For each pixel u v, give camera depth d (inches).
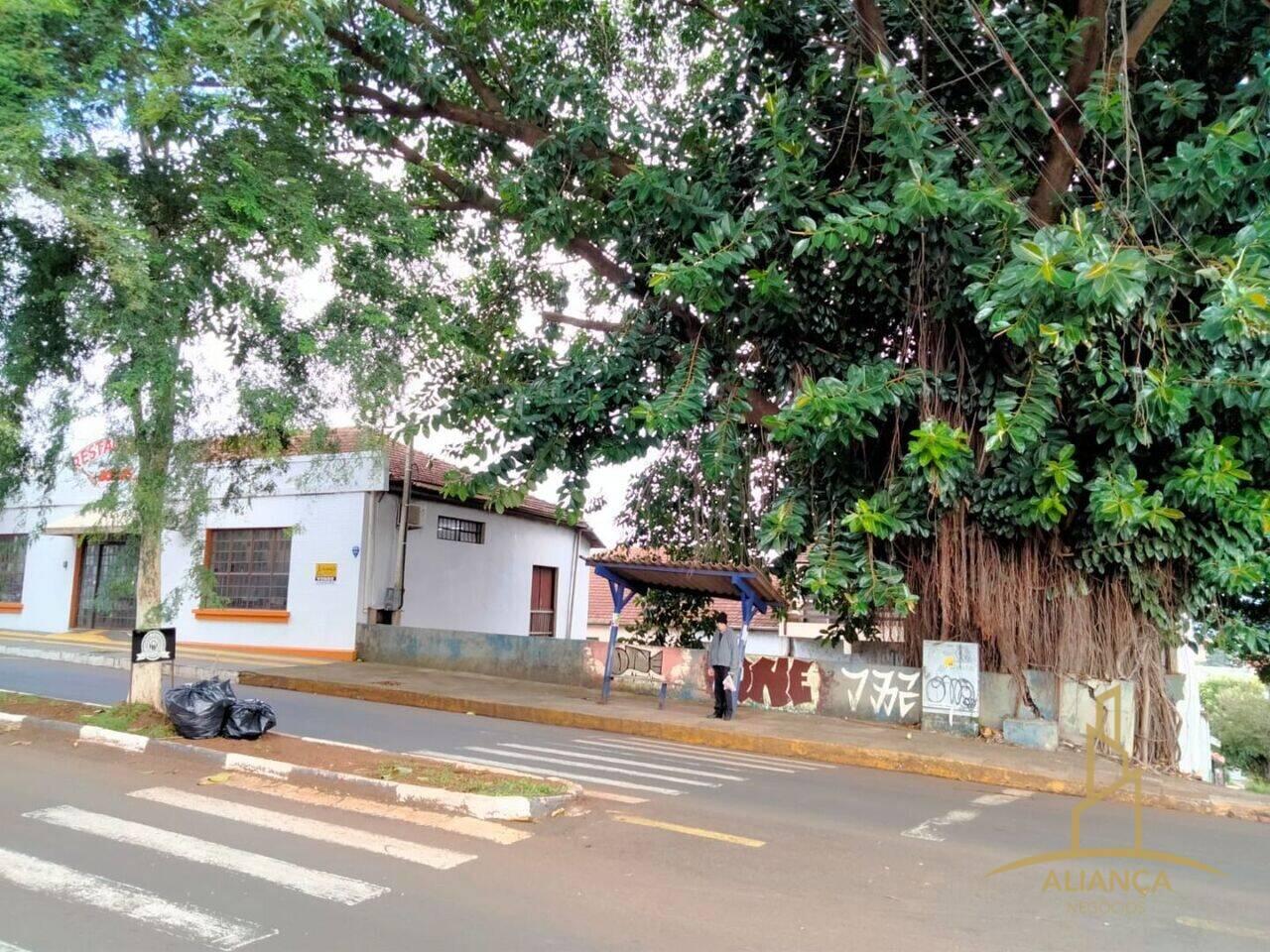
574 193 553.0
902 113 377.7
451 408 508.4
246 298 338.6
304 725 448.8
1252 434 397.7
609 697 584.1
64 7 293.4
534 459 495.5
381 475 754.2
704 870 230.7
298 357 358.0
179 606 390.0
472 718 528.4
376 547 783.1
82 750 353.7
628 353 506.3
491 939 179.0
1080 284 301.4
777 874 230.1
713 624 660.1
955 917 203.5
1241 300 300.4
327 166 385.1
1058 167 434.3
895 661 588.7
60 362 368.2
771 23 481.7
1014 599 481.1
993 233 394.6
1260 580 417.4
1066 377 413.7
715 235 421.4
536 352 597.0
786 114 446.6
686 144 524.4
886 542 495.8
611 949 176.2
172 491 354.3
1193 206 381.7
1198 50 450.3
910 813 318.7
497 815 272.2
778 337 492.1
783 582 555.8
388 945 174.7
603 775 355.3
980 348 454.9
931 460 405.4
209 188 335.3
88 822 254.4
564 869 226.4
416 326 387.9
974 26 447.5
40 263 348.8
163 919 184.9
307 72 374.3
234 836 244.8
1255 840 310.3
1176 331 397.4
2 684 553.3
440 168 627.2
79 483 507.5
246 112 351.3
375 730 444.8
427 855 233.1
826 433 426.3
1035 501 424.8
